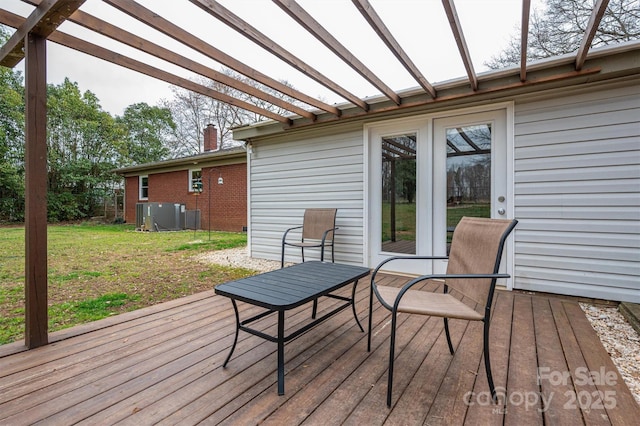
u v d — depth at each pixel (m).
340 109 4.00
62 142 14.69
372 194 4.24
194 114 17.59
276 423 1.30
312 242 4.74
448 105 3.55
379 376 1.67
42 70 2.02
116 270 4.51
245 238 8.38
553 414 1.36
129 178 13.73
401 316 2.59
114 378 1.64
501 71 2.96
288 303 1.52
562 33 8.19
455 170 3.67
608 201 2.88
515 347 2.00
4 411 1.36
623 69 2.60
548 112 3.11
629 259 2.80
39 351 1.93
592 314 2.64
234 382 1.61
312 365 1.79
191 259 5.39
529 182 3.20
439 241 3.77
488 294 1.52
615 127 2.84
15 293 3.36
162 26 2.08
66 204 14.45
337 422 1.31
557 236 3.08
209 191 10.03
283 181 5.03
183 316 2.57
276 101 3.57
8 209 12.81
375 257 4.23
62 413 1.36
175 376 1.66
